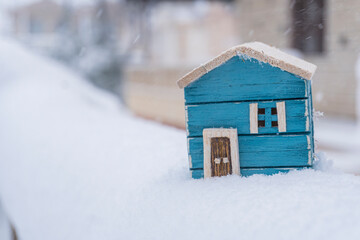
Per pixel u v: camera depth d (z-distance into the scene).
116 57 16.50
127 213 2.58
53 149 4.86
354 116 7.74
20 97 9.08
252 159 2.42
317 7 8.40
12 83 11.29
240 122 2.40
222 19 20.22
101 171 3.53
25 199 4.40
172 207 2.30
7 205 5.16
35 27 33.72
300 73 2.22
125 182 3.05
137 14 17.20
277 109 2.33
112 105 11.98
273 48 2.66
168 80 8.39
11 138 6.48
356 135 6.13
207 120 2.45
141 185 2.82
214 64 2.34
